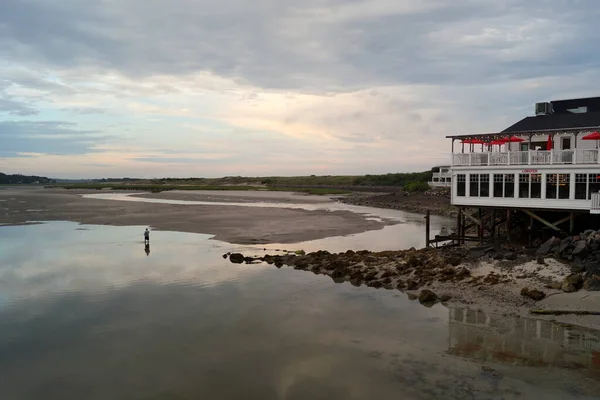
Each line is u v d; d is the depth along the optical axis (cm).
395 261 2902
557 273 2258
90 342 1733
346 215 6656
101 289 2452
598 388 1344
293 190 16088
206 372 1484
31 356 1616
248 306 2169
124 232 4681
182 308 2134
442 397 1307
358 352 1628
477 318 1959
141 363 1553
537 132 2962
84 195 12962
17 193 14525
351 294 2367
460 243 3450
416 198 8875
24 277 2708
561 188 2842
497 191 3070
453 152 3234
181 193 14312
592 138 2780
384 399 1304
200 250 3641
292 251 3572
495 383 1387
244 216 6341
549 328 1812
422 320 1953
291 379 1431
